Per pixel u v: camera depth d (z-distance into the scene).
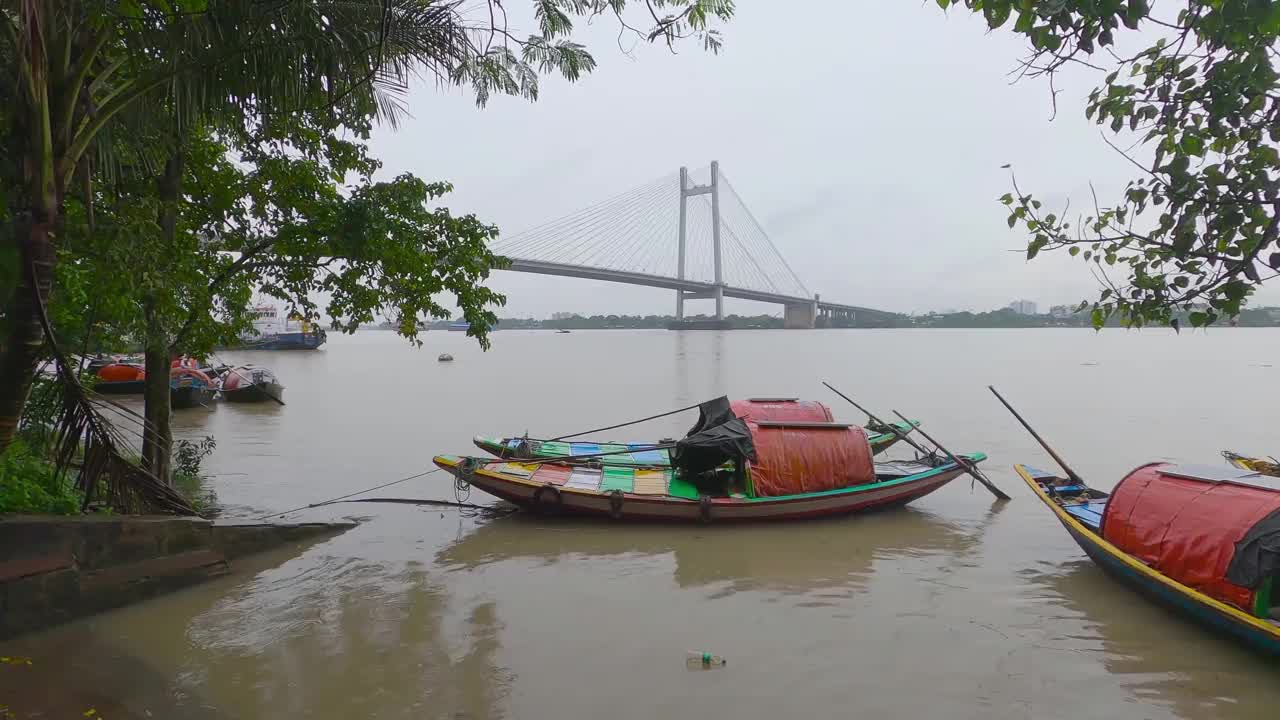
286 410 25.70
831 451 11.61
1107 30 3.19
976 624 7.44
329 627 7.24
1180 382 37.47
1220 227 3.56
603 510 11.12
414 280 10.24
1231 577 6.80
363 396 31.19
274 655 6.61
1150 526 7.89
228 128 9.47
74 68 5.77
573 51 7.59
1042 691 6.13
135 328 8.43
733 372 46.09
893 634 7.20
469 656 6.65
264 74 6.59
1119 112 3.95
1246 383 36.50
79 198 7.98
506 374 45.25
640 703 5.88
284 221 10.34
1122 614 7.70
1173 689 6.18
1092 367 50.25
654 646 6.90
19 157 5.62
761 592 8.33
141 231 7.45
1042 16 3.16
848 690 6.11
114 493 7.20
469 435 20.22
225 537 8.83
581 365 54.31
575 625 7.37
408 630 7.19
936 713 5.77
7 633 6.46
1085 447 18.45
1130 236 3.87
